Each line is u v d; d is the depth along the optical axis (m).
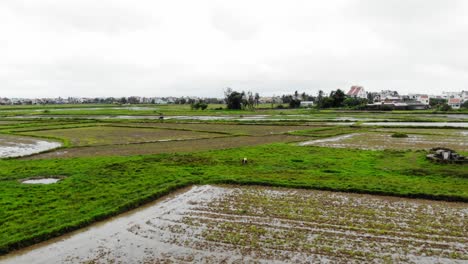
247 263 11.45
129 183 20.22
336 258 11.72
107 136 46.19
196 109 143.62
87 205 16.38
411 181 20.52
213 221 15.09
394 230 13.94
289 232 13.84
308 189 19.64
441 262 11.41
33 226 13.85
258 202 17.52
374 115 93.12
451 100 165.00
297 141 40.22
